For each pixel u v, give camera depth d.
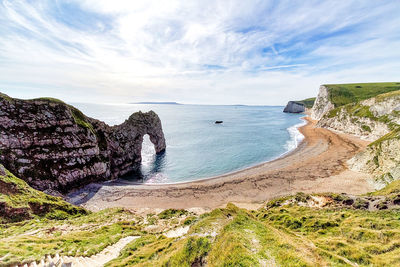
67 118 43.94
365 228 14.12
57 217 25.34
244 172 49.56
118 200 36.84
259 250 8.80
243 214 13.45
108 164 50.50
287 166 50.28
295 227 17.11
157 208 33.50
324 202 24.11
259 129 117.56
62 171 39.75
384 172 34.84
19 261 10.59
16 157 35.22
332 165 47.72
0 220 20.52
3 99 37.03
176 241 12.50
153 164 61.28
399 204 18.66
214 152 70.44
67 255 12.98
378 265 9.20
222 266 8.03
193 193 38.69
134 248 14.55
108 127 56.56
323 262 8.66
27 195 26.34
